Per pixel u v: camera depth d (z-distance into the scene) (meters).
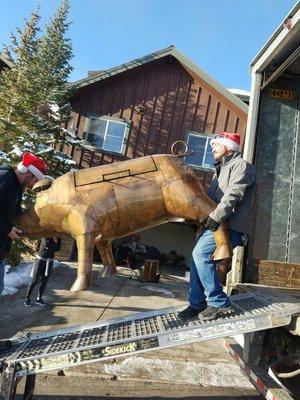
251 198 3.38
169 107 15.47
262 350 3.71
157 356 5.27
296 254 4.85
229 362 5.30
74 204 3.21
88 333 3.47
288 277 4.78
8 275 9.61
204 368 5.01
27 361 3.04
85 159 15.03
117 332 3.34
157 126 15.38
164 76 15.57
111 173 3.31
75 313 7.15
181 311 3.56
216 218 3.08
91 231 3.16
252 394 4.39
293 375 3.26
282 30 4.42
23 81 11.32
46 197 3.34
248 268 4.76
